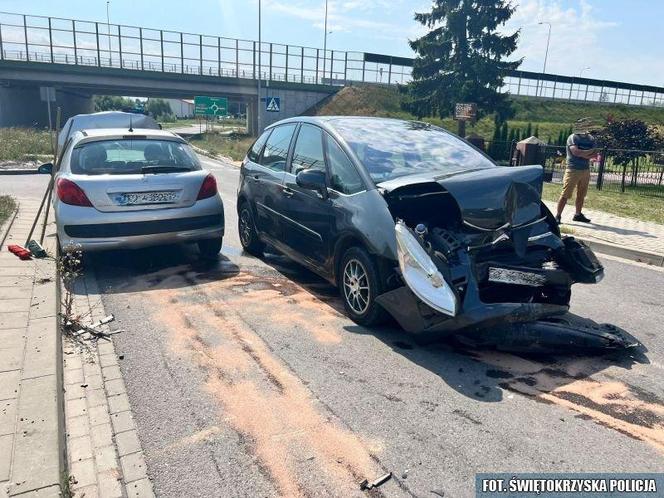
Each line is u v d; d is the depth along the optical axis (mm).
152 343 4234
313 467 2777
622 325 4934
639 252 7703
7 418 2887
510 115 37812
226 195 12789
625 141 19922
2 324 4102
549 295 4441
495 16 36875
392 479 2701
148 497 2539
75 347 4133
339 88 48062
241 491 2592
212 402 3383
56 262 5668
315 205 5121
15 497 2330
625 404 3473
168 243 6172
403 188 4293
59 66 41219
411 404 3412
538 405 3434
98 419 3176
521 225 4156
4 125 42688
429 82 38750
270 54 46375
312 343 4301
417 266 3838
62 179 5762
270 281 5918
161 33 43812
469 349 4262
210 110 41750
